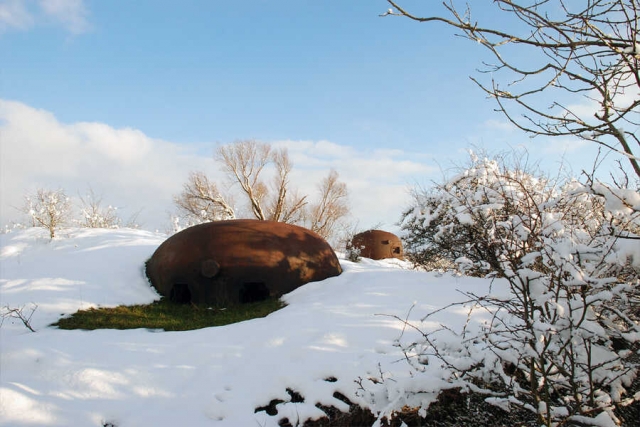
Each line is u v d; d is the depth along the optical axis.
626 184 3.21
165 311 8.82
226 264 9.27
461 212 5.14
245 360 5.70
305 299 8.50
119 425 4.73
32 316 7.91
